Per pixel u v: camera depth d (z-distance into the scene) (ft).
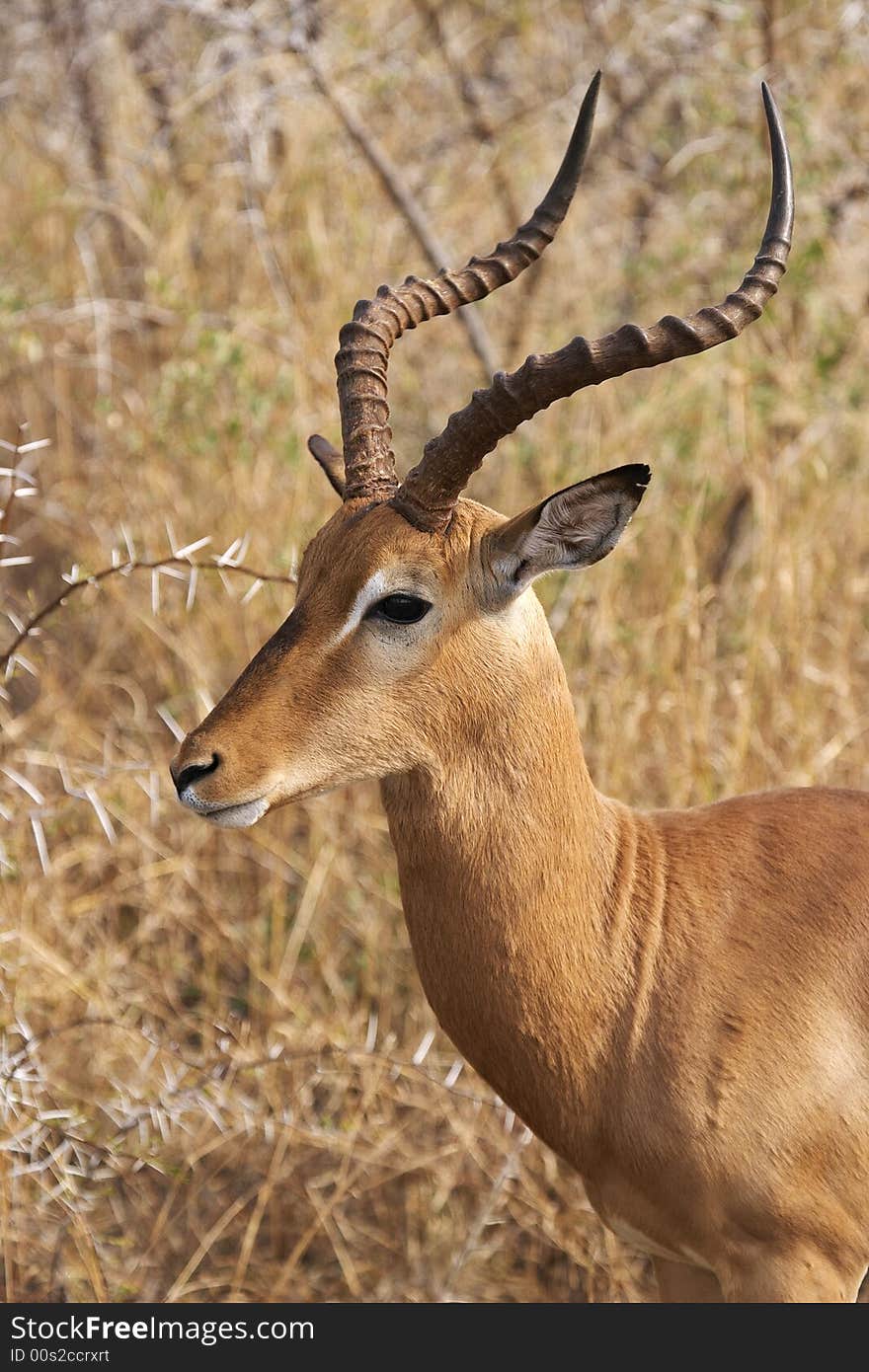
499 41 66.95
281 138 62.18
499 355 57.36
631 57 62.64
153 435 52.03
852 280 56.49
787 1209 28.19
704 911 29.22
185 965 44.62
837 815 30.50
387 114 62.85
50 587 54.13
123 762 47.19
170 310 55.98
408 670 27.61
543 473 51.13
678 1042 28.37
